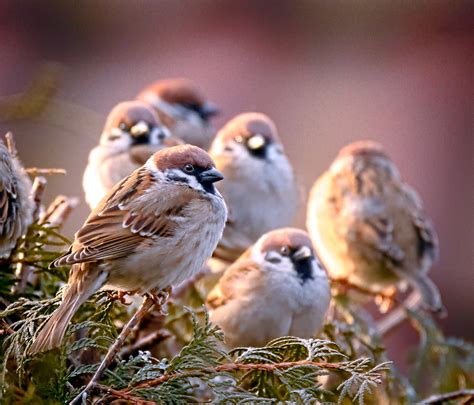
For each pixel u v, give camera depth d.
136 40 20.78
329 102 20.39
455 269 18.17
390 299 11.57
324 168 19.83
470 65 20.36
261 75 20.66
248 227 12.67
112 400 6.96
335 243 12.90
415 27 20.97
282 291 9.65
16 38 20.16
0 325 7.43
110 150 12.30
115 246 7.55
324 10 21.11
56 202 9.16
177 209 7.84
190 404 7.07
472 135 19.61
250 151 12.73
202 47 20.91
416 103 20.09
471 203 18.88
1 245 8.34
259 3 21.33
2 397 7.15
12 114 13.36
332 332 9.82
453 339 11.06
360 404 6.75
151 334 8.57
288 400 7.39
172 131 16.02
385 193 12.88
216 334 7.12
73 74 20.19
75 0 20.48
